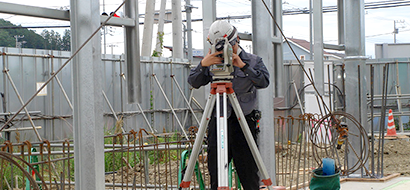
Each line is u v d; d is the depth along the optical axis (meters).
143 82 11.63
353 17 6.08
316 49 7.48
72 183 5.54
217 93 2.70
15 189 5.78
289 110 11.80
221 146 2.57
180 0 15.49
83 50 2.86
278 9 5.31
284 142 10.55
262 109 3.98
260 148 3.99
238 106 2.85
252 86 3.22
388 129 11.55
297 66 11.84
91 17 2.87
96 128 2.89
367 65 13.31
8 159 2.62
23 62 9.07
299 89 11.79
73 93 2.90
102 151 2.94
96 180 2.88
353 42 6.10
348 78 6.11
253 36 4.00
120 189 5.81
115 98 10.97
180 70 12.80
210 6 3.88
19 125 8.80
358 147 5.99
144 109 11.62
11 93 8.81
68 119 9.73
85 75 2.88
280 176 6.36
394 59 13.35
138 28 3.75
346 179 5.68
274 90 5.41
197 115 12.98
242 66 2.94
